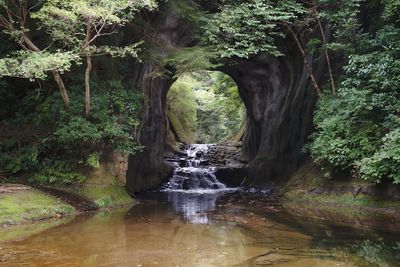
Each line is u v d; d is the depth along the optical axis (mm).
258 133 23609
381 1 12633
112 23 11078
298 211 11305
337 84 14766
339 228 8727
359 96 11688
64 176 11680
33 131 12336
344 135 12547
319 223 9336
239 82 23922
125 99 13008
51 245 6863
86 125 11281
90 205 10898
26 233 7785
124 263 5859
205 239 7516
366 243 7309
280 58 19047
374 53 11961
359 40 13172
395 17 12500
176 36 15547
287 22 14898
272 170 19281
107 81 12797
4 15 11391
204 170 21656
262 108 22375
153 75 14844
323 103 13867
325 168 13320
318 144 12836
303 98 17250
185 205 12789
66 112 11578
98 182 11992
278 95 20328
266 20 14023
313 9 14641
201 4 15453
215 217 10164
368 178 11406
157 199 14703
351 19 13055
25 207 9242
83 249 6625
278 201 13844
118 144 12297
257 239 7570
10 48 12180
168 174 21297
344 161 12117
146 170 18359
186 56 12586
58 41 11664
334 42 15070
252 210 11570
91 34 12102
